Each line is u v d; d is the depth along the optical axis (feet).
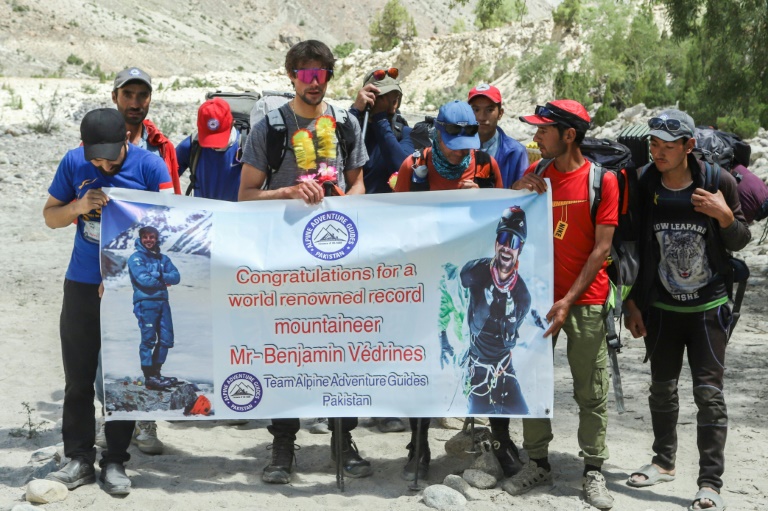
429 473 17.78
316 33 623.77
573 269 16.15
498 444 17.26
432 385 16.29
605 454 16.28
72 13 430.20
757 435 20.27
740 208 16.31
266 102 19.77
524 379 16.11
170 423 21.56
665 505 16.15
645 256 16.34
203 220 16.39
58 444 19.04
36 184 62.80
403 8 325.21
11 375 25.45
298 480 17.49
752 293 36.58
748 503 16.26
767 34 44.06
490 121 18.79
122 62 400.26
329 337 16.34
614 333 16.35
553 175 16.17
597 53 125.70
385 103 20.54
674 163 15.49
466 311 16.17
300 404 16.44
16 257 43.65
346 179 17.87
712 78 48.55
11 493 16.52
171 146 19.48
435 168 16.85
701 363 16.21
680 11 45.03
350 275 16.24
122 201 16.14
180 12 545.03
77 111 105.29
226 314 16.38
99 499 16.05
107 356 16.26
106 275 16.11
